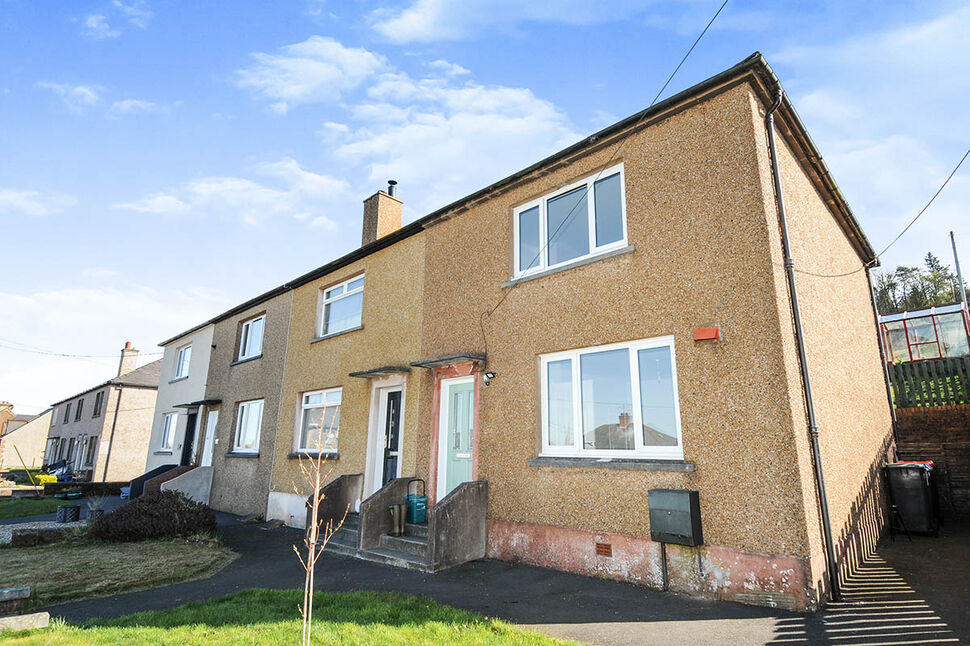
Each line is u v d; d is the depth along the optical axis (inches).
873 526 313.6
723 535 224.5
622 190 300.2
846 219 377.4
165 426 837.8
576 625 194.1
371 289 470.9
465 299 374.0
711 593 222.8
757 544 215.3
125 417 1264.8
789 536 208.4
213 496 636.7
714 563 224.4
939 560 269.9
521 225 358.6
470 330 363.9
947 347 592.7
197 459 688.4
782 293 236.1
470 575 276.2
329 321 535.5
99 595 259.6
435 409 376.2
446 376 373.4
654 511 238.7
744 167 249.8
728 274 245.1
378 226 567.2
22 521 552.7
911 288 1701.5
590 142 310.7
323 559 339.6
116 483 852.6
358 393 454.9
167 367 874.8
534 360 318.3
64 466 1400.1
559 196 338.3
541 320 319.9
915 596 212.1
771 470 217.2
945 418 422.0
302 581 279.7
